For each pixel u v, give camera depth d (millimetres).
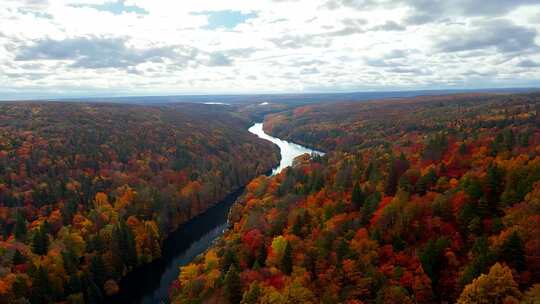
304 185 109688
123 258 98750
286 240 76250
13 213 102688
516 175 70312
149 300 89125
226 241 93438
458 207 69188
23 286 76188
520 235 56000
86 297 84750
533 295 46812
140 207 120625
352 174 103500
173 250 113812
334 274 62969
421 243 66438
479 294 48500
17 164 124500
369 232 72062
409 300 54906
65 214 106500
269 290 61750
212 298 69562
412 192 82875
